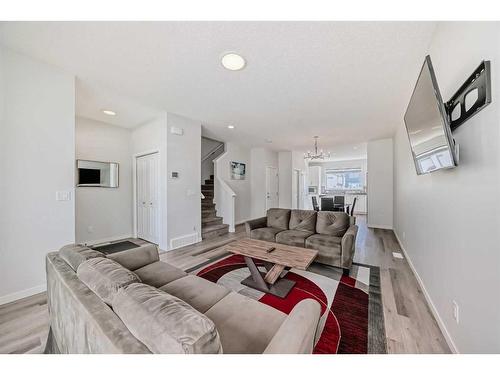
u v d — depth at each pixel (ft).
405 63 6.50
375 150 17.70
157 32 5.22
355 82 7.74
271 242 9.49
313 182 32.94
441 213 5.17
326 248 8.79
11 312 5.68
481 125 3.37
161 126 11.52
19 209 6.33
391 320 5.47
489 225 3.17
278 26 4.98
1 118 5.98
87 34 5.32
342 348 4.51
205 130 14.84
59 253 4.62
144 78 7.54
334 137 16.74
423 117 4.77
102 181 12.85
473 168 3.63
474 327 3.59
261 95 8.92
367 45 5.67
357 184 31.04
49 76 6.79
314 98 9.20
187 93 8.74
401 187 12.03
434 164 4.80
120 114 11.41
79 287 3.25
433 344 4.63
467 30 3.84
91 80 7.68
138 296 2.58
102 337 2.33
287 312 6.04
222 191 17.63
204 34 5.27
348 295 6.78
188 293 4.59
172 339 1.98
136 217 14.20
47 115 6.79
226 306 4.10
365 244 12.80
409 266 9.21
